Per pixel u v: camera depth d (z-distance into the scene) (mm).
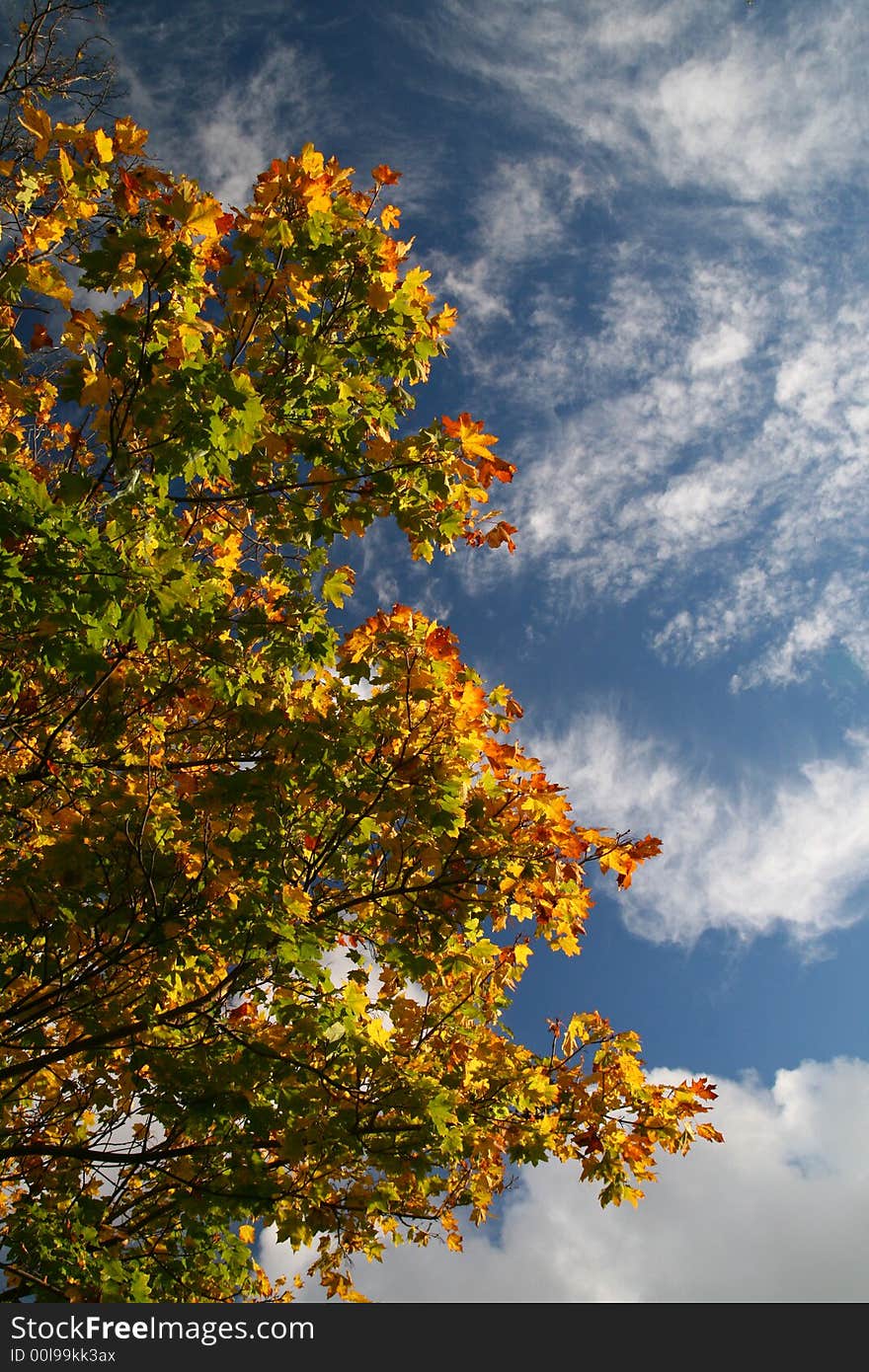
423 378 4824
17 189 4023
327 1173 4348
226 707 4824
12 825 4539
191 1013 4715
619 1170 5418
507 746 4906
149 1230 4906
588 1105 5570
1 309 3918
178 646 4297
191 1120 4027
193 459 3789
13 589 3346
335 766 4508
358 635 4797
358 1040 4332
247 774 4355
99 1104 4590
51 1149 4203
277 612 4930
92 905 4184
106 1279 4375
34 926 4055
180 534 4430
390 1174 4316
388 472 4492
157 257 3660
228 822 4465
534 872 4652
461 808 4465
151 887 3939
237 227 4340
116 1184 4766
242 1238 5766
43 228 3957
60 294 3818
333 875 4879
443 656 4605
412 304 4707
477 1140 4941
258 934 4062
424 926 4805
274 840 4348
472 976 5488
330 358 4336
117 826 4117
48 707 4543
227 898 4156
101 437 3820
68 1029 4887
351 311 4590
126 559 3738
